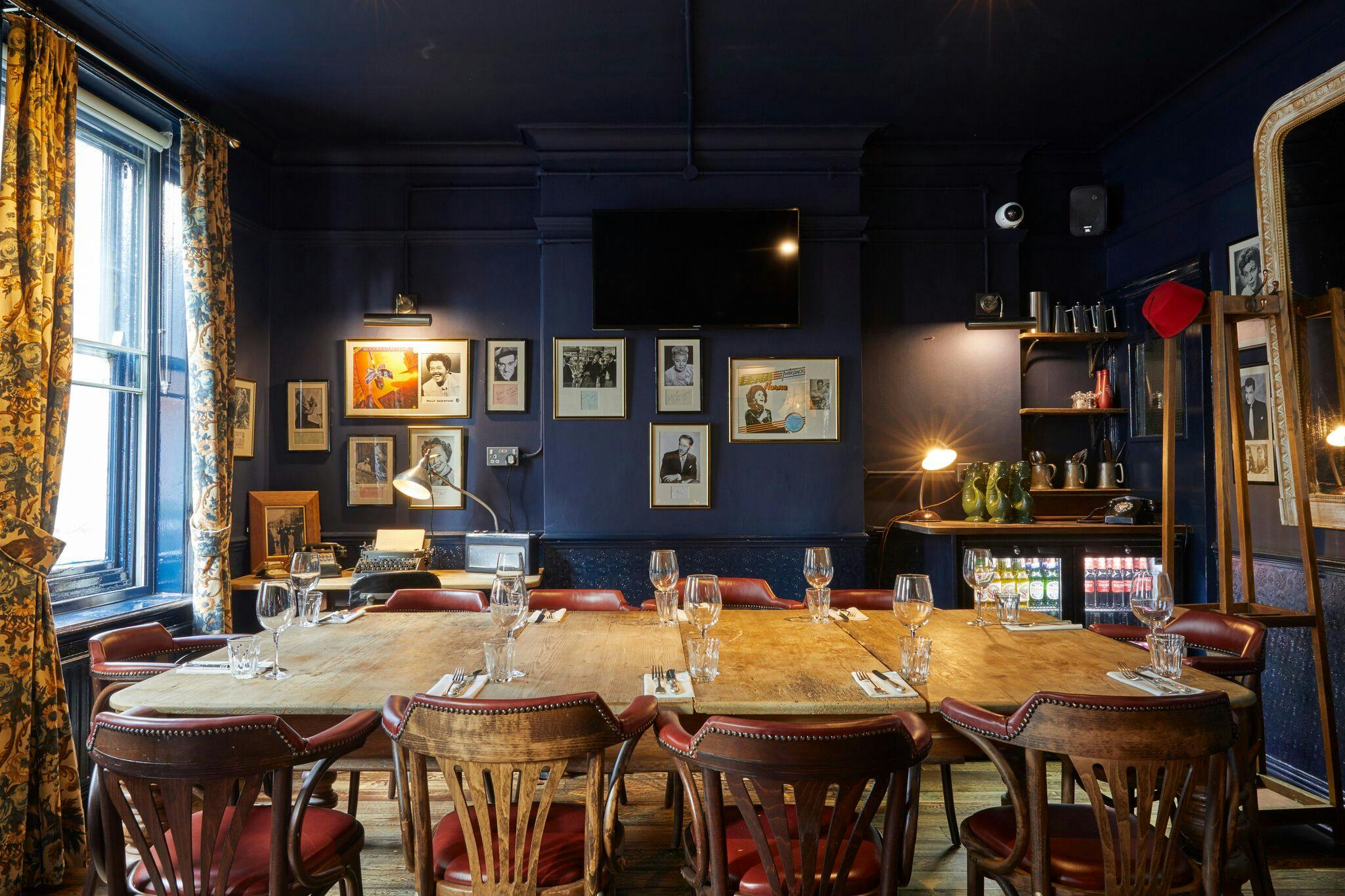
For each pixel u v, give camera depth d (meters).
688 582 2.28
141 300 4.02
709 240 4.84
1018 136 4.96
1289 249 3.54
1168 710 1.68
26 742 2.77
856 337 4.89
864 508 4.88
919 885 2.67
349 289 5.12
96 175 3.73
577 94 4.42
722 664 2.41
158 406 4.06
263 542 4.74
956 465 5.09
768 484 4.88
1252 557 3.53
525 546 4.72
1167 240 4.63
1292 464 3.12
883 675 2.25
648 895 2.62
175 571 4.10
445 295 5.13
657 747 2.16
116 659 2.63
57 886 2.84
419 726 1.76
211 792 1.70
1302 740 3.61
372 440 5.09
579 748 1.74
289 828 1.83
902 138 4.99
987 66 4.13
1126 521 4.60
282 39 3.82
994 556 4.63
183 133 4.02
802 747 1.60
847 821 1.66
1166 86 4.32
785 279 4.82
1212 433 4.29
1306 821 2.95
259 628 4.76
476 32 3.79
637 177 4.92
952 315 5.12
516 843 1.75
